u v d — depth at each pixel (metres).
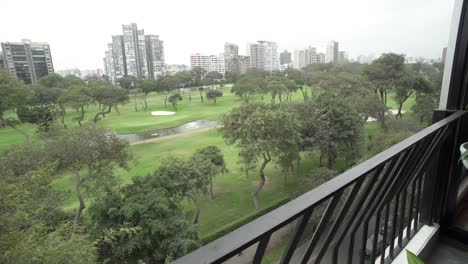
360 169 0.84
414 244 1.65
